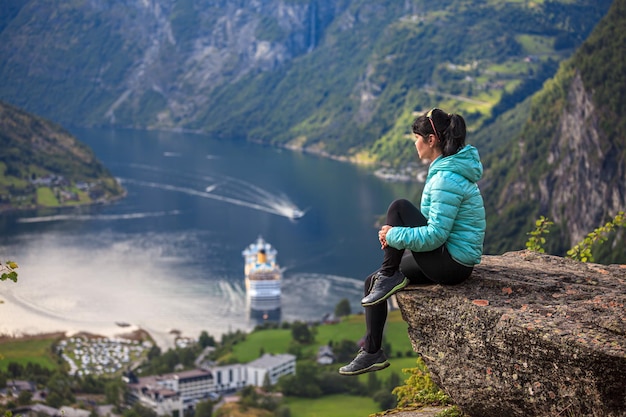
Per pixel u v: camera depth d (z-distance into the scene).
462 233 4.45
